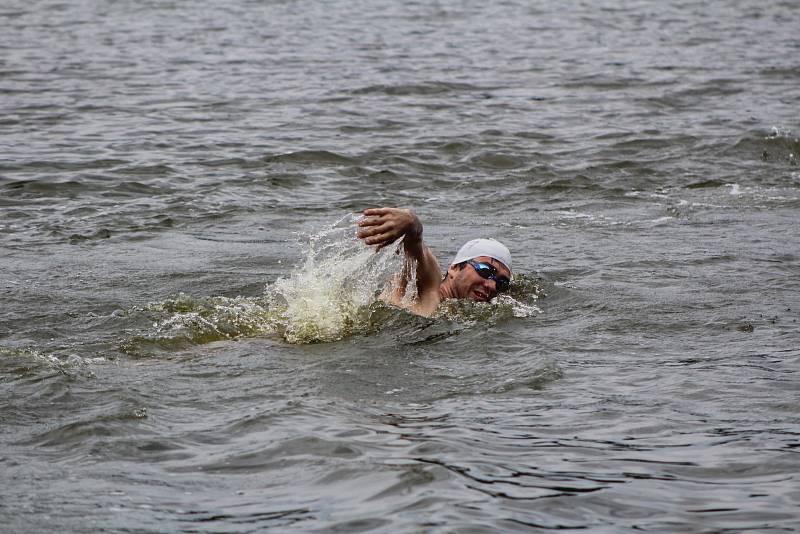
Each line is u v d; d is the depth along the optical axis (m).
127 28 52.50
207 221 20.17
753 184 23.92
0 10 59.47
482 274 14.21
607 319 13.34
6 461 8.29
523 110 32.78
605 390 10.30
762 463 8.29
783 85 37.62
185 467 8.18
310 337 12.56
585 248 17.86
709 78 38.88
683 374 10.82
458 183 23.89
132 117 30.58
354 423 9.20
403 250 13.67
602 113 32.53
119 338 12.57
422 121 30.78
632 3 68.31
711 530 7.10
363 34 51.47
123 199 21.73
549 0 69.38
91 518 7.20
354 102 33.56
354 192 22.88
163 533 6.97
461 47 47.28
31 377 10.67
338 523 7.11
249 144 27.27
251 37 49.81
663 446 8.70
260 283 15.75
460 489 7.69
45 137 27.56
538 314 13.66
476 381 10.68
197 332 12.78
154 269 16.44
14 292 14.80
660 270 16.14
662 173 25.00
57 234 18.80
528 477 7.96
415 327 12.90
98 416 9.35
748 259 16.84
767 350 11.79
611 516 7.29
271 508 7.38
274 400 9.96
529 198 22.50
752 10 64.06
